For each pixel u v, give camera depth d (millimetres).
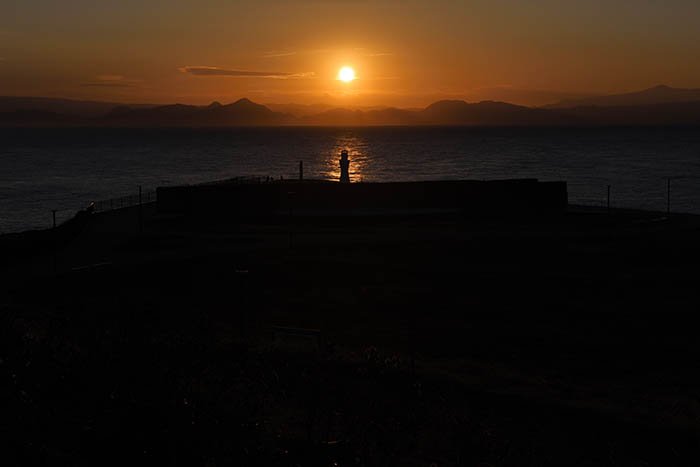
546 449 16656
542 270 50000
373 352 25609
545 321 37906
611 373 29016
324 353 22688
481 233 63562
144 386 10852
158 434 9914
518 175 181750
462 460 14422
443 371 24094
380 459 12664
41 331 15961
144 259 51844
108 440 9695
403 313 39125
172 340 15195
